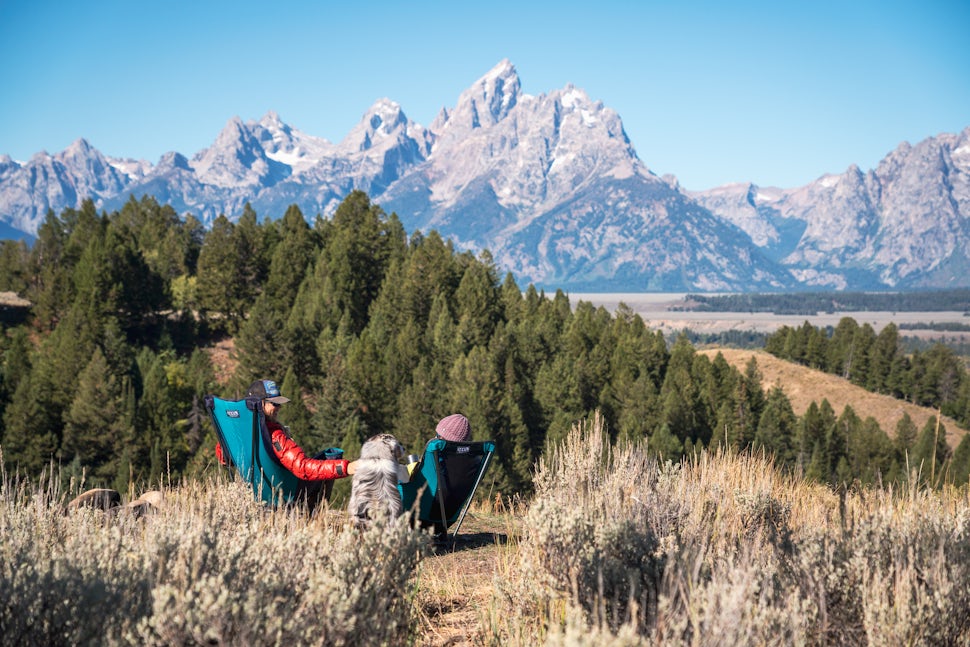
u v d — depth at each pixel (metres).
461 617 3.43
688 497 4.14
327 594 2.28
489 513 6.68
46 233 117.19
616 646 1.92
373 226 120.25
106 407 63.25
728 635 2.11
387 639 2.39
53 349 77.50
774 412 86.44
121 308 97.75
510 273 122.50
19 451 63.09
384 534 2.63
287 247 108.25
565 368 76.31
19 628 2.06
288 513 4.38
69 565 2.34
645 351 102.19
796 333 163.00
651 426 76.25
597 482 4.22
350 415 63.59
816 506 4.85
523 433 62.94
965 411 130.12
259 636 2.00
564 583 2.83
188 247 129.75
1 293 115.38
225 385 82.06
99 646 1.99
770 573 2.84
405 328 88.94
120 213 138.00
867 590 2.61
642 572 2.91
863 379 150.38
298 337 79.06
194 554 2.47
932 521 3.51
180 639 1.93
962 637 2.51
